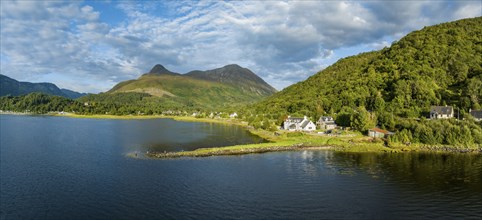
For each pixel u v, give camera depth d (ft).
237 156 352.49
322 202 203.31
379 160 329.72
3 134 554.05
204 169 289.53
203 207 193.98
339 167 297.74
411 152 373.61
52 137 517.96
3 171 279.69
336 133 509.76
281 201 204.74
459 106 559.38
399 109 585.63
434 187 234.58
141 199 207.82
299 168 293.84
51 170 283.79
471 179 255.50
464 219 177.47
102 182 246.06
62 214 184.34
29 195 216.33
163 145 437.17
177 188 231.30
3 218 178.81
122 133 595.06
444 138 404.77
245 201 204.33
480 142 396.78
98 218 178.81
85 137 524.11
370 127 504.02
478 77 629.51
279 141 465.06
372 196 214.90
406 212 187.52
